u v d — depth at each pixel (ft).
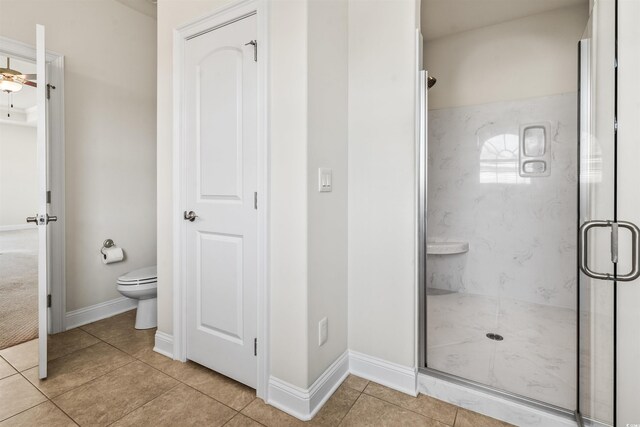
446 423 4.83
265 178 5.21
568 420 4.53
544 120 8.89
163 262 6.91
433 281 10.62
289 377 5.12
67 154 8.09
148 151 9.91
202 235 6.22
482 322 8.09
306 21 4.83
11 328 7.95
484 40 9.57
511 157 9.34
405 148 5.59
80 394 5.42
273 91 5.20
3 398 5.28
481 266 9.89
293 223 5.02
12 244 19.53
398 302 5.71
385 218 5.81
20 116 22.98
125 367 6.31
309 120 4.91
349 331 6.24
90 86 8.54
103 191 8.85
